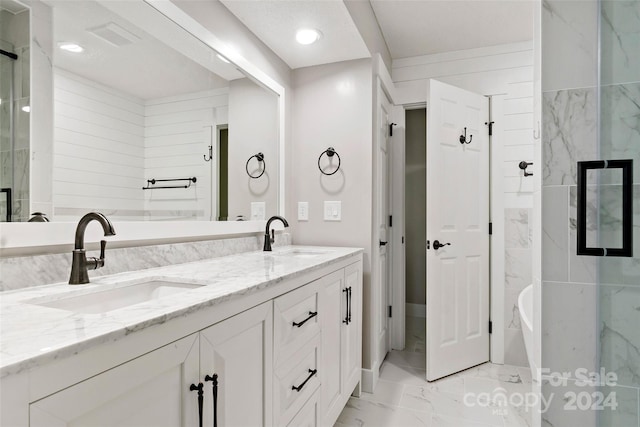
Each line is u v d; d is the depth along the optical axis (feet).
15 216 3.20
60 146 3.61
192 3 5.27
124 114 4.34
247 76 6.64
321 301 5.24
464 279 8.85
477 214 9.16
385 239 9.50
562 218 3.61
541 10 3.67
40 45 3.42
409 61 10.11
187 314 2.62
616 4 3.44
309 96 8.22
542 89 3.67
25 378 1.69
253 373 3.51
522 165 9.05
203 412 2.81
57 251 3.58
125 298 3.76
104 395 2.05
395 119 10.17
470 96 8.99
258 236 7.06
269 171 7.40
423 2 7.61
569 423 3.60
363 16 7.12
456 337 8.68
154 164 4.74
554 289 3.64
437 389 7.80
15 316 2.36
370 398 7.39
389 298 10.10
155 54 4.75
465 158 8.87
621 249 3.38
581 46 3.55
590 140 3.53
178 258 5.00
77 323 2.21
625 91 3.42
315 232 8.14
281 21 6.35
